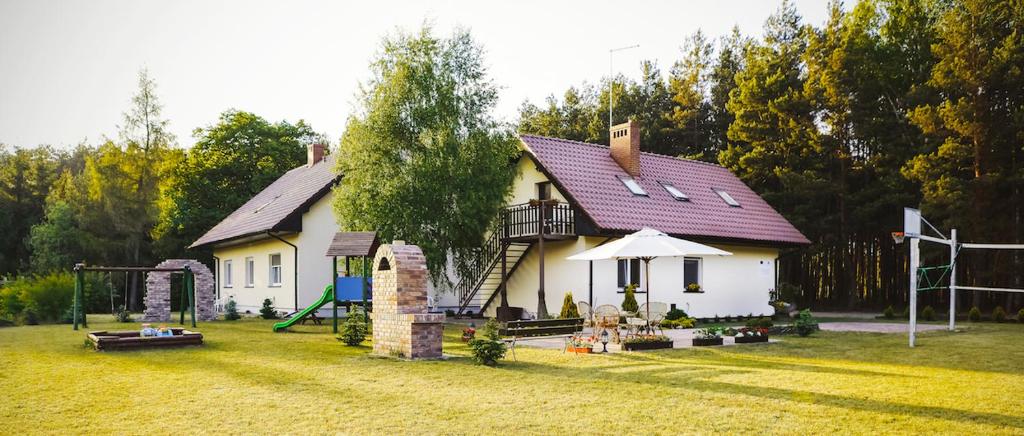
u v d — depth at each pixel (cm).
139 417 757
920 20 3266
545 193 2400
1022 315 2339
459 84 2139
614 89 4712
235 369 1106
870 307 3600
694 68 4578
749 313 2578
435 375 1041
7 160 4984
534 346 1470
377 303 1327
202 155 4119
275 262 2750
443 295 2672
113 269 1992
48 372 1080
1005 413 766
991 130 2638
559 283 2288
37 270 3641
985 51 2603
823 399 845
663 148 4497
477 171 2114
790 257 3859
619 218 2230
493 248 2439
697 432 686
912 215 1479
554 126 4903
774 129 3497
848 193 3403
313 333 1780
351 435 676
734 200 2792
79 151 5612
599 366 1145
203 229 3919
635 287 2247
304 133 4591
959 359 1241
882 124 3250
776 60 3606
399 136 2084
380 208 2028
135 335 1495
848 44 3244
